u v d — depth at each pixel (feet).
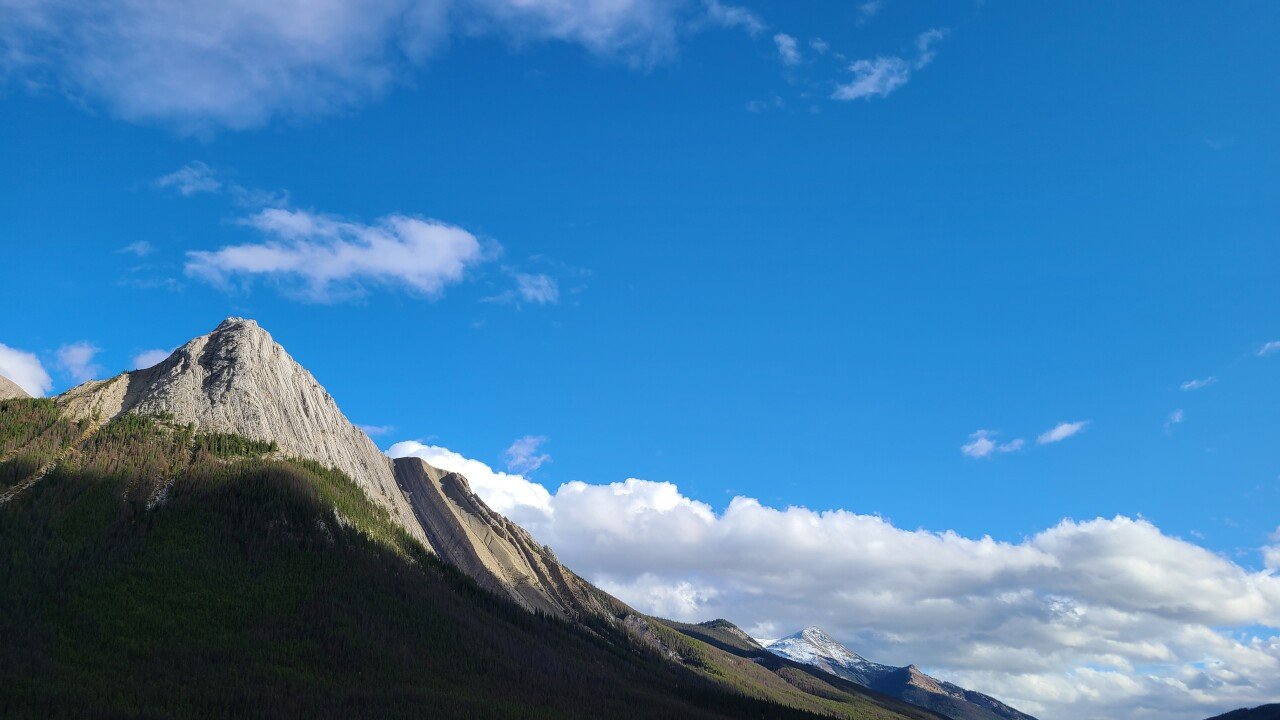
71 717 543.80
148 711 568.82
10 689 558.97
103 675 608.19
